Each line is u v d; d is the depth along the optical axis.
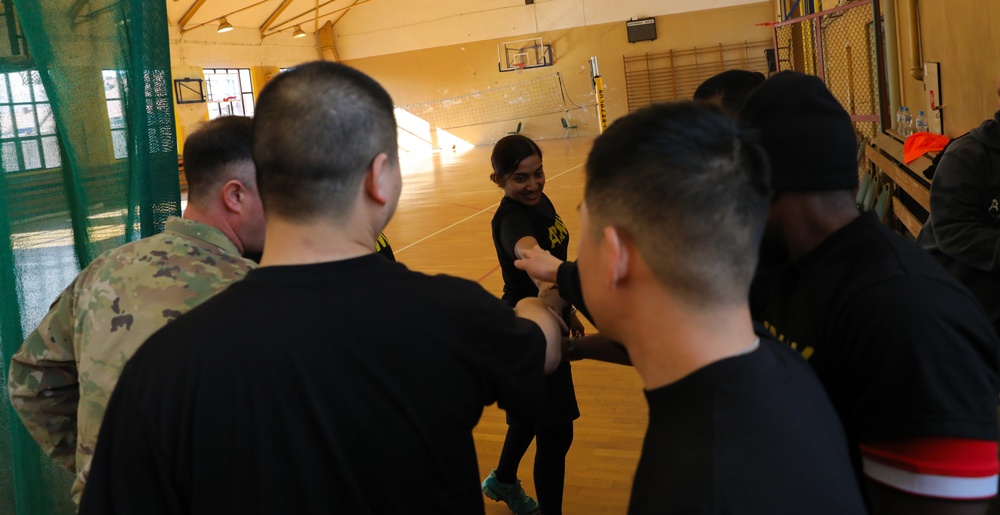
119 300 1.19
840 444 0.73
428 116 20.94
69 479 1.95
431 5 20.11
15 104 1.88
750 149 0.73
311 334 0.91
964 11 3.92
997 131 2.01
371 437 0.92
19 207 1.90
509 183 2.14
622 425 3.21
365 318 0.93
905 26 5.61
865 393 0.85
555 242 2.23
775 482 0.66
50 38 1.84
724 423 0.68
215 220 1.32
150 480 0.92
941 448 0.79
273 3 18.00
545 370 1.15
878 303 0.84
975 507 0.80
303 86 0.94
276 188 0.95
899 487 0.83
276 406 0.90
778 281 1.03
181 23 15.96
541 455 2.15
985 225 2.01
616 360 1.26
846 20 8.20
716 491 0.65
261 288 0.95
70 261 1.93
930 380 0.80
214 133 1.31
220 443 0.90
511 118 20.38
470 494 1.03
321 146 0.92
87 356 1.18
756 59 18.20
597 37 19.20
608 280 0.75
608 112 19.62
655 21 18.61
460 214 9.84
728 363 0.71
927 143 3.94
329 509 0.92
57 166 1.90
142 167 1.86
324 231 0.96
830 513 0.66
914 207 4.20
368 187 0.97
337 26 21.03
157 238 1.27
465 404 0.98
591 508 2.56
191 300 1.19
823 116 0.91
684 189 0.68
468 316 0.97
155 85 1.87
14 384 1.38
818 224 0.93
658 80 18.98
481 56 20.12
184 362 0.91
